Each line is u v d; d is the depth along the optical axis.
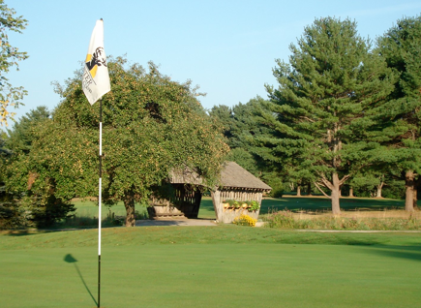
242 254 12.49
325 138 39.34
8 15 14.87
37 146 19.34
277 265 10.40
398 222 26.17
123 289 7.64
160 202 33.56
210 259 11.42
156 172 18.95
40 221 28.23
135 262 10.88
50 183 19.97
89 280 8.48
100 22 7.39
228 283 8.15
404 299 6.80
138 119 18.83
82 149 17.23
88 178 17.38
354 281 8.31
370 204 55.97
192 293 7.30
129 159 17.69
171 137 19.38
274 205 54.62
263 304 6.50
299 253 12.77
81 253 12.66
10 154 23.70
